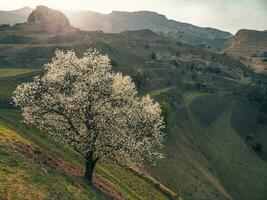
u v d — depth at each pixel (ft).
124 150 151.02
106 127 151.33
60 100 147.74
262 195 415.03
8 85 330.13
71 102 146.20
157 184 249.75
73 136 155.02
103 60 158.40
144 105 159.94
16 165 124.77
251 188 421.18
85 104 143.64
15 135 164.76
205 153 467.11
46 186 119.85
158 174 304.30
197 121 589.73
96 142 151.53
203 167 409.28
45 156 158.92
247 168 472.03
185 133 499.10
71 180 140.15
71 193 126.62
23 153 142.10
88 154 157.58
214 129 590.96
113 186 188.65
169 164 344.49
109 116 148.87
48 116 153.99
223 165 453.17
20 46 604.90
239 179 431.43
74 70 152.46
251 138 586.04
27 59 558.15
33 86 151.94
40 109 150.71
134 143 148.46
